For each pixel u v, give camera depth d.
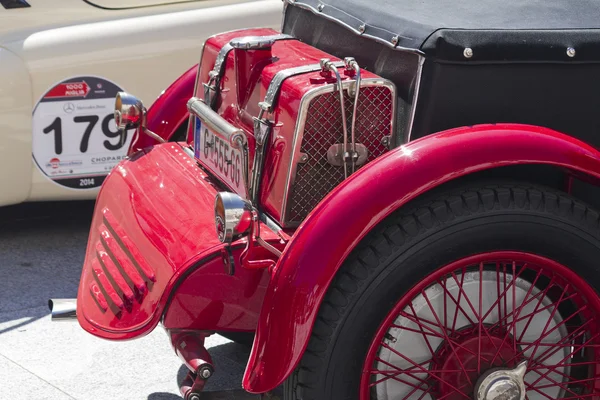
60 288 4.68
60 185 5.11
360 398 2.95
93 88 5.03
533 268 3.04
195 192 3.46
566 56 3.04
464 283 3.04
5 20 4.98
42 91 4.94
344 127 3.01
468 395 3.03
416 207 2.89
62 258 5.05
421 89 3.01
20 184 5.03
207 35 5.19
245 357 4.03
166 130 4.21
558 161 2.88
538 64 3.04
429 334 2.98
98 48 5.01
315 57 3.39
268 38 3.40
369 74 3.13
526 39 3.01
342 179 3.10
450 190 2.94
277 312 2.78
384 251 2.84
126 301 3.27
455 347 3.01
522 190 2.93
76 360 4.02
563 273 3.01
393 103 3.08
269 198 3.19
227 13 5.25
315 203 3.09
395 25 3.20
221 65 3.65
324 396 2.89
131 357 4.06
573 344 3.14
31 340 4.18
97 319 3.37
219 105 3.69
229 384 3.81
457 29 3.01
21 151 4.97
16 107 4.89
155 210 3.47
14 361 4.00
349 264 2.86
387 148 3.12
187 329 3.04
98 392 3.76
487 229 2.89
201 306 3.01
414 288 2.90
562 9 3.38
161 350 4.13
